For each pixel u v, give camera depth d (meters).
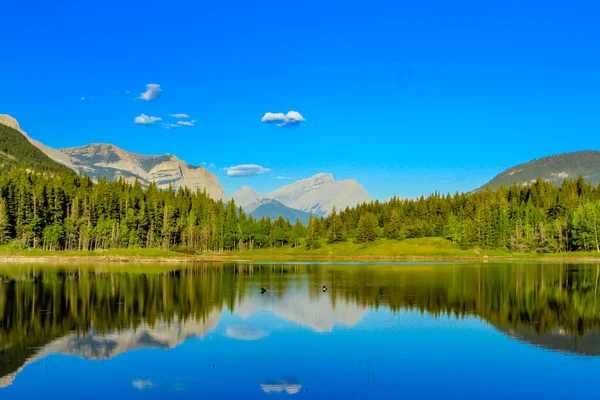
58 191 191.50
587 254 178.00
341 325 46.62
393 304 59.84
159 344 38.84
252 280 91.12
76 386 29.28
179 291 72.06
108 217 196.75
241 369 32.53
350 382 30.14
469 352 37.03
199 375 31.30
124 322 47.38
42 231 178.25
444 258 182.38
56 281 85.62
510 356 36.00
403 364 33.91
